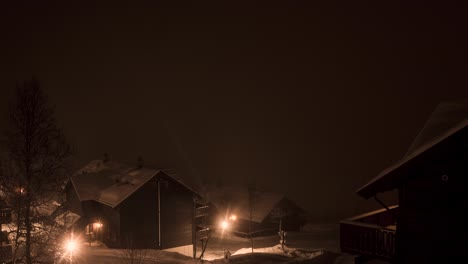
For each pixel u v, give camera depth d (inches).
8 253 834.8
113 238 1469.0
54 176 779.4
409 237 576.1
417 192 573.0
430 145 551.2
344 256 1166.3
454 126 556.4
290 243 1824.6
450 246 544.7
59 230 812.6
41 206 800.9
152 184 1508.4
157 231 1498.5
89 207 1595.7
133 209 1466.5
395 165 585.6
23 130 757.3
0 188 763.4
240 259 1167.0
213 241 1989.4
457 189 541.6
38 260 778.2
